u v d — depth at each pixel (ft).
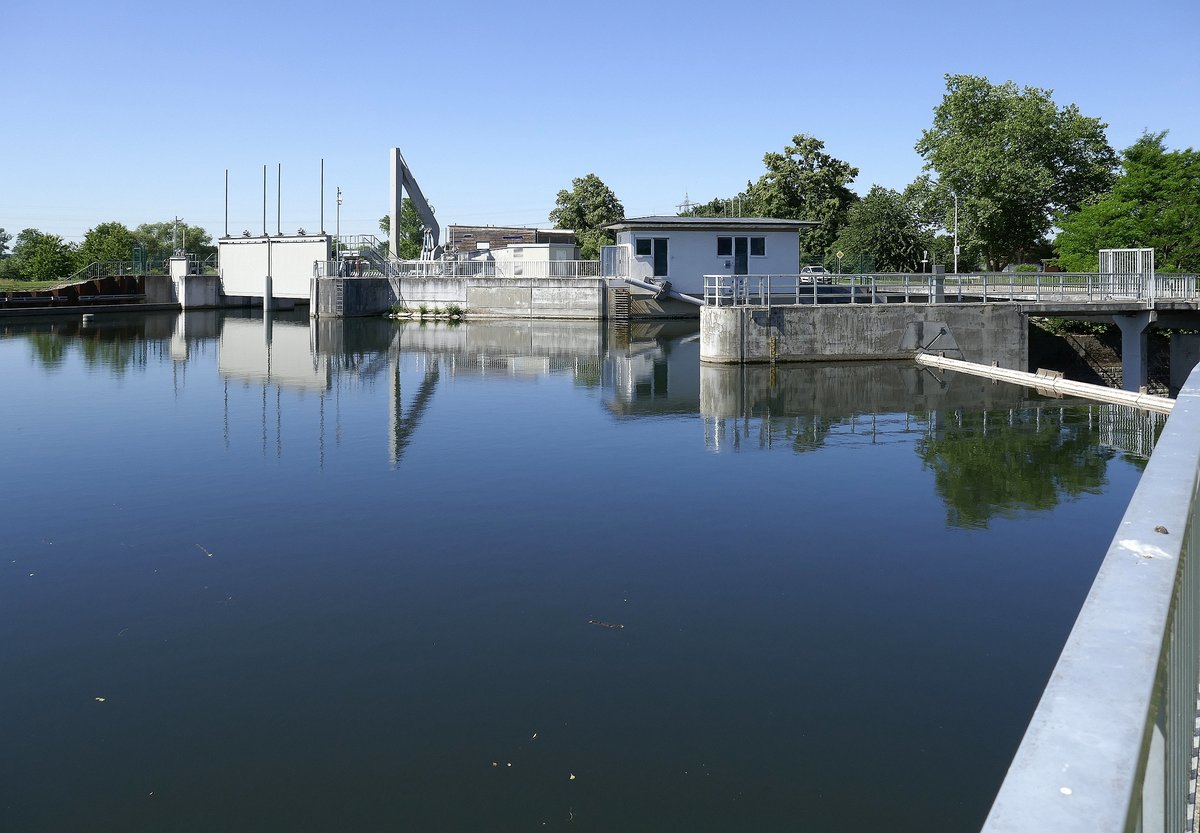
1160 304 108.37
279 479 54.24
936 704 27.09
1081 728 4.15
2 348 130.82
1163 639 4.84
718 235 163.94
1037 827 3.57
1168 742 5.25
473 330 164.04
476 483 53.31
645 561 39.70
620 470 56.54
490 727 25.82
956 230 218.59
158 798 22.50
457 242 309.22
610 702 27.27
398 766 23.89
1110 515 46.39
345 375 102.53
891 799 22.34
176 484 52.95
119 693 27.86
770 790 22.71
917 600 35.22
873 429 69.77
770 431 69.21
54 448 62.85
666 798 22.44
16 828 21.25
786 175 269.23
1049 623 32.96
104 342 141.38
